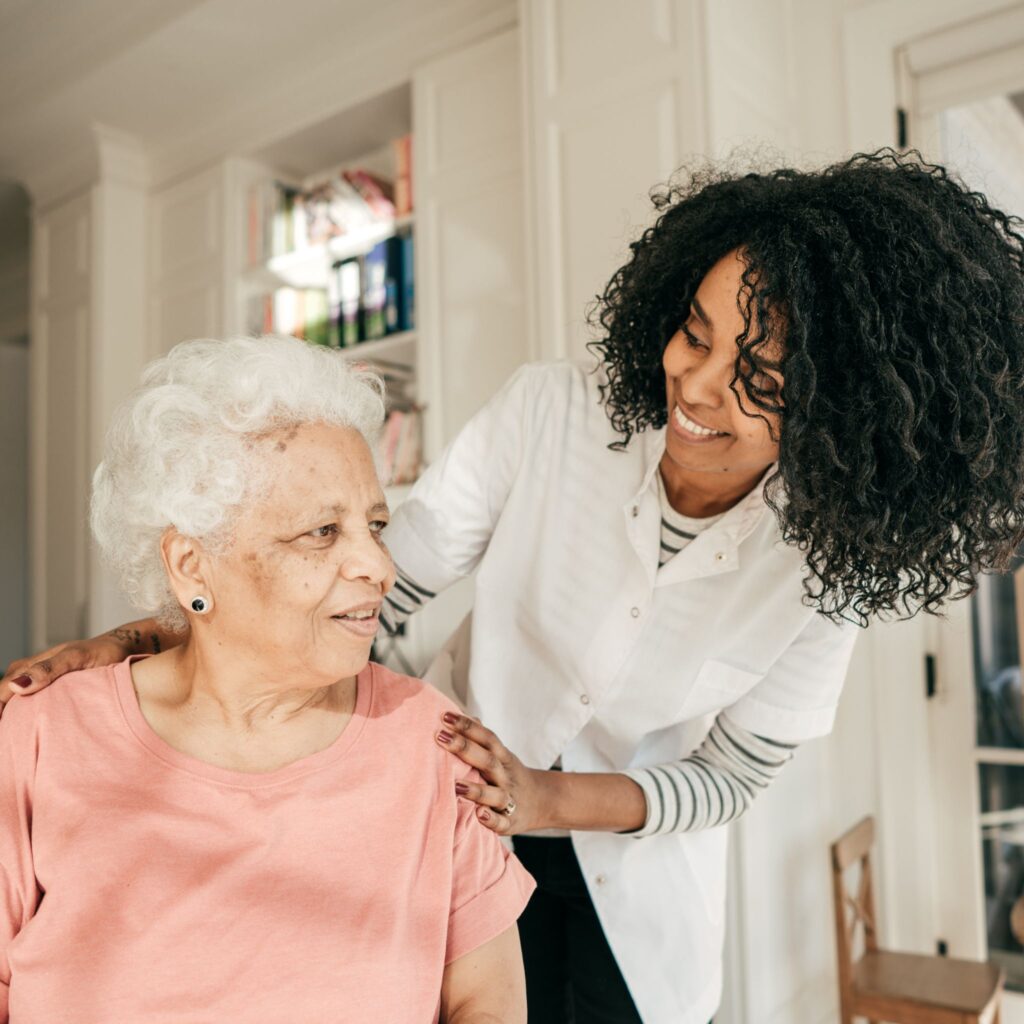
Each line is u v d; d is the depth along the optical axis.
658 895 1.24
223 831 0.84
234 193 3.51
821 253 0.87
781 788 2.14
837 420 0.88
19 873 0.83
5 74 3.49
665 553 1.15
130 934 0.80
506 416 1.24
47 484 4.06
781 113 2.32
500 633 1.27
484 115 2.71
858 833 2.08
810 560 0.94
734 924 2.03
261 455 0.83
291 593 0.83
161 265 3.83
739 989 2.02
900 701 2.27
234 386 0.84
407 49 2.96
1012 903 2.22
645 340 1.10
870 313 0.84
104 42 3.21
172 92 3.45
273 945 0.81
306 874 0.85
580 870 1.29
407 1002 0.84
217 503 0.82
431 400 2.79
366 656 0.87
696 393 0.92
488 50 2.71
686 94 2.10
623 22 2.21
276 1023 0.80
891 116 2.26
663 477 1.14
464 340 2.73
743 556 1.11
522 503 1.22
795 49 2.41
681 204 1.10
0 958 0.82
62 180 4.01
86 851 0.82
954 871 2.27
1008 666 2.21
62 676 0.93
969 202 0.94
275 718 0.90
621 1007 1.29
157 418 0.84
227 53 3.18
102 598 3.76
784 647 1.15
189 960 0.80
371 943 0.83
